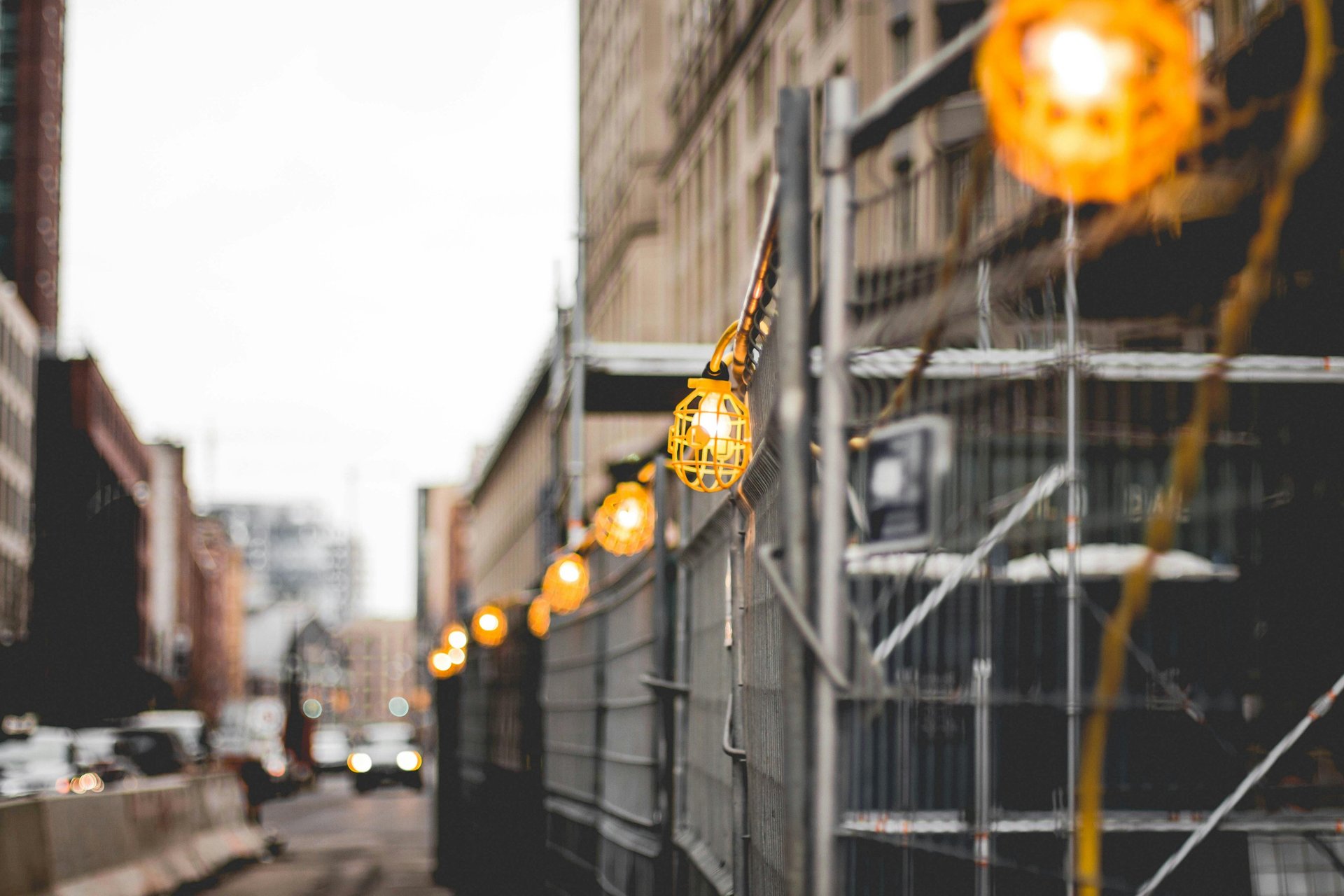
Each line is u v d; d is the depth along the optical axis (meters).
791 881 4.38
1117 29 2.99
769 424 5.68
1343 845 6.05
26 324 78.12
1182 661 5.62
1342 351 5.56
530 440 78.75
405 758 36.62
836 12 34.94
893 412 4.48
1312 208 5.24
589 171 69.81
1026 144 3.17
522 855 15.16
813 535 4.61
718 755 8.25
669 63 54.44
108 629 85.31
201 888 18.84
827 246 4.47
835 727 4.36
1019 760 5.21
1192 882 6.14
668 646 9.68
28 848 13.02
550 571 12.25
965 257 4.11
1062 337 4.66
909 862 4.50
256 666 176.00
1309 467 5.22
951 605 4.49
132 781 30.75
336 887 18.48
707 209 47.75
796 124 4.61
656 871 9.41
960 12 31.00
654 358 16.30
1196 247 5.39
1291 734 5.62
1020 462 4.40
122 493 97.75
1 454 71.75
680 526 9.63
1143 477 4.59
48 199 100.94
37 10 99.12
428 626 117.62
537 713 15.02
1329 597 5.43
